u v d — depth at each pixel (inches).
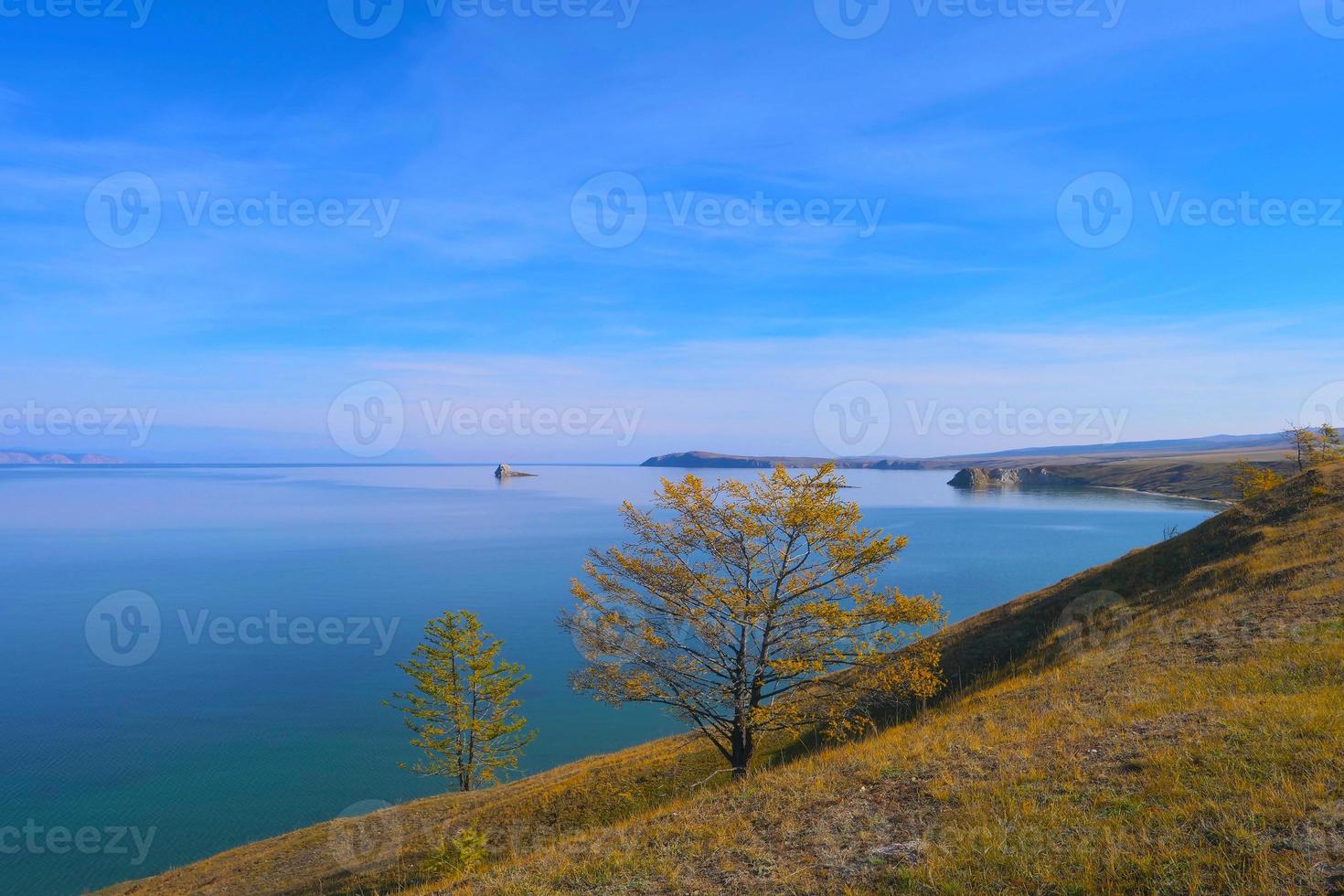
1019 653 1125.7
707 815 400.2
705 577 794.8
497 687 1662.2
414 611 4220.0
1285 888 219.1
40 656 3496.6
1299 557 936.9
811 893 273.7
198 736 2321.6
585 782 980.6
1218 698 463.8
